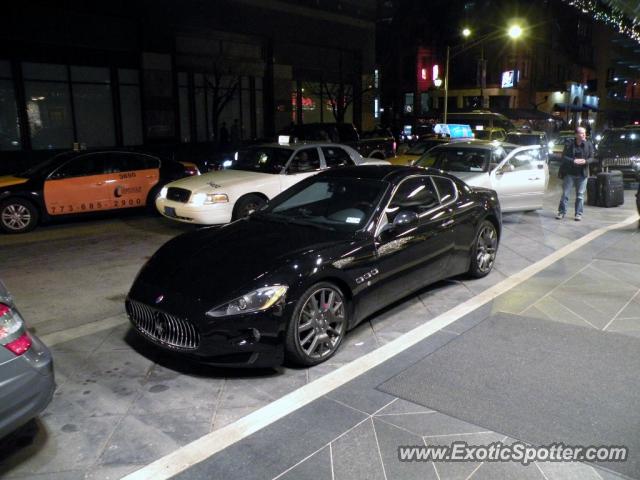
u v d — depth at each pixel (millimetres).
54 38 19219
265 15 26547
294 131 17812
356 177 5645
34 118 19203
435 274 5816
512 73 49188
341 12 30719
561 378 4086
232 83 26062
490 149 10312
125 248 8812
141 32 21562
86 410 3770
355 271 4672
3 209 9883
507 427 3451
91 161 10844
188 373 4309
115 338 5004
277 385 4102
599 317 5371
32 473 3113
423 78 52406
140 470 3115
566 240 8898
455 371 4219
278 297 4094
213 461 3176
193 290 4188
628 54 85750
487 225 6684
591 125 70812
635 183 16375
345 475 3027
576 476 3000
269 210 5707
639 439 3312
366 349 4727
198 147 24312
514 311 5555
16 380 2963
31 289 6652
